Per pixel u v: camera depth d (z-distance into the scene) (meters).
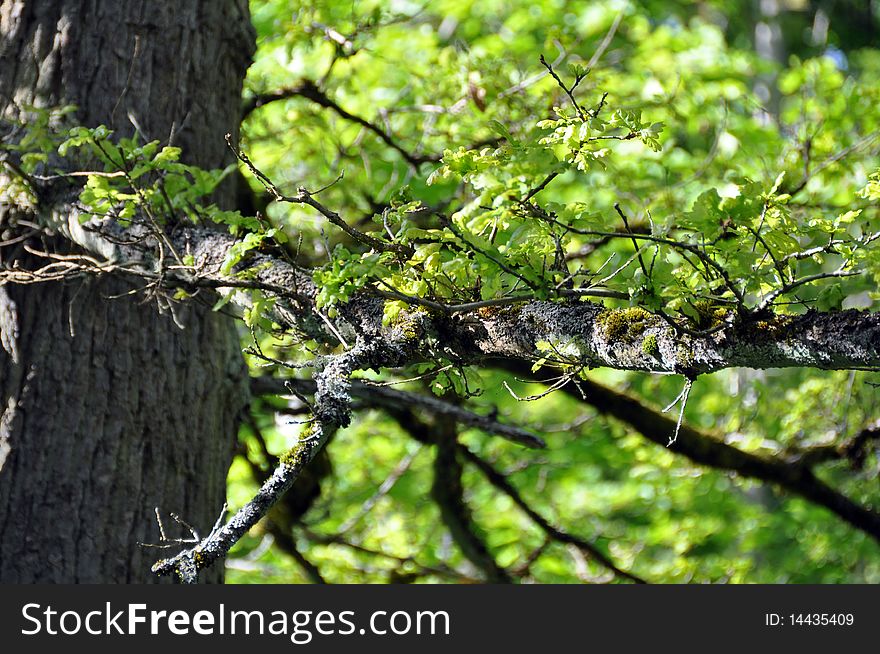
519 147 4.10
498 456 13.91
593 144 4.21
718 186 10.28
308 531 11.70
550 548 13.91
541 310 4.67
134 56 7.39
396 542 13.29
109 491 6.82
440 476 10.81
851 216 4.15
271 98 9.68
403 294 4.52
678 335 4.22
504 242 4.55
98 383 6.92
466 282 4.52
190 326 7.30
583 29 12.91
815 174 9.32
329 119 10.76
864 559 16.42
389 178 11.62
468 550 11.09
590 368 4.66
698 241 4.27
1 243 6.79
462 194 9.04
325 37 9.97
